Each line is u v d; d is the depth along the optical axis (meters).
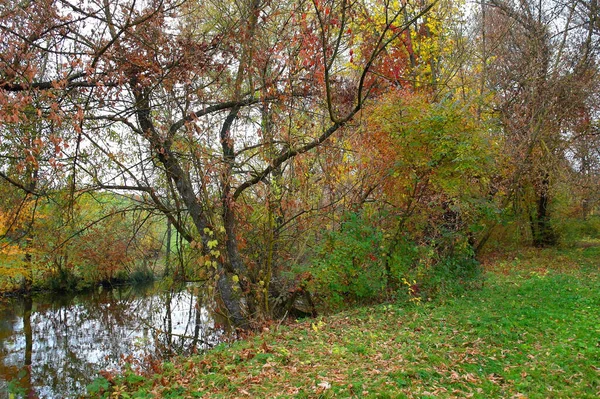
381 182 13.23
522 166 19.50
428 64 19.91
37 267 20.78
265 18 11.32
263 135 12.03
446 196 13.48
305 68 11.05
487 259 22.19
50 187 11.15
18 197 11.98
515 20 22.22
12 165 10.36
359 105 11.16
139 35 10.13
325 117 13.08
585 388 5.70
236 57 11.36
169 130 11.15
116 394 6.58
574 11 22.53
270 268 12.45
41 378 12.11
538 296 11.99
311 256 13.21
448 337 8.33
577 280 14.55
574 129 22.70
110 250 19.42
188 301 16.45
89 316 20.47
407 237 13.48
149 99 11.11
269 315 12.18
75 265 23.69
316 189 13.11
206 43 11.20
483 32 20.66
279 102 11.70
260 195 12.29
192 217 12.30
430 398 5.31
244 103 11.90
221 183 11.54
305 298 13.83
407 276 12.92
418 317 10.25
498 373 6.38
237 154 11.85
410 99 12.49
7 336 17.08
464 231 14.35
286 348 8.09
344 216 13.07
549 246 25.48
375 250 12.88
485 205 13.89
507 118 20.38
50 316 20.72
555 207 25.34
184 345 12.80
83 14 9.76
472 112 14.40
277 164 11.82
